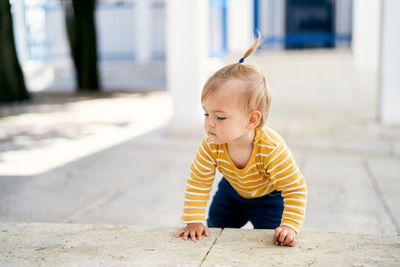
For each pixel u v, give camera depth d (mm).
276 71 9227
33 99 13773
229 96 1966
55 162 5766
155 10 20781
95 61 17500
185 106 7355
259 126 2098
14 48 12875
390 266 1822
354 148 6215
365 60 8852
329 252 1966
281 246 2041
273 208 2430
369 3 8758
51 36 21984
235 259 1907
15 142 7184
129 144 6930
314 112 8258
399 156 6008
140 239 2158
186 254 1969
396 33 6672
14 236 2221
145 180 4871
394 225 3418
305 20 10508
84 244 2109
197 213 2260
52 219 3559
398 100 6793
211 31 9734
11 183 4719
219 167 2281
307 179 4832
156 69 20453
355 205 3920
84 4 16953
